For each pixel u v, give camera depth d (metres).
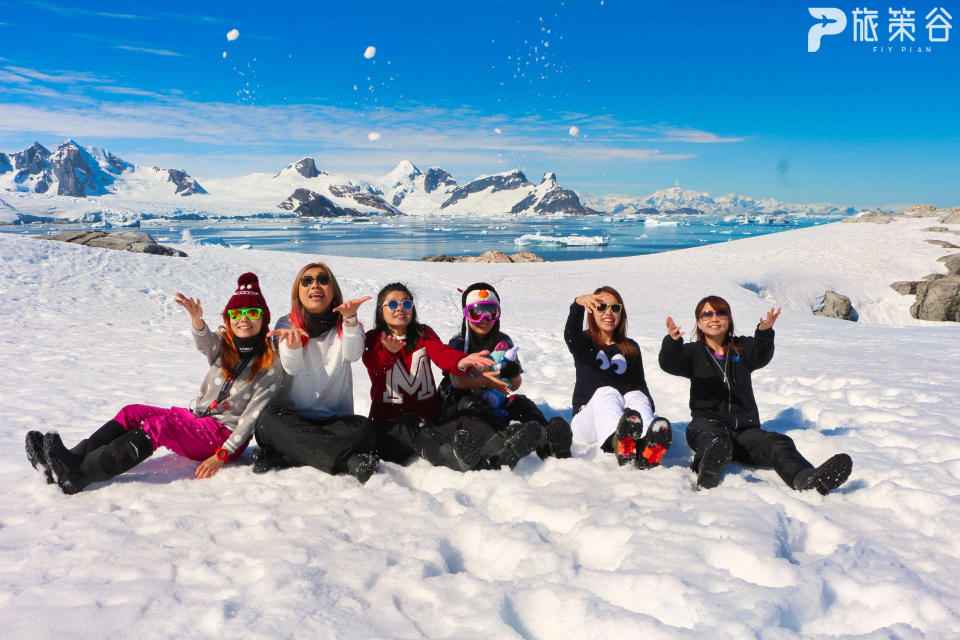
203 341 3.70
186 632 2.00
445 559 2.57
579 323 4.39
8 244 19.30
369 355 4.05
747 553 2.37
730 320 3.88
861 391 5.76
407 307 4.01
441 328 13.73
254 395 3.71
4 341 9.75
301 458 3.60
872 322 32.34
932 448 3.83
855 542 2.61
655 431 3.34
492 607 2.10
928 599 2.08
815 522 2.80
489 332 4.44
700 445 3.52
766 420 5.03
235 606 2.14
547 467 3.60
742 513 2.78
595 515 2.82
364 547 2.60
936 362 8.30
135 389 6.27
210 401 3.75
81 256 19.66
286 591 2.22
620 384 4.35
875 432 4.32
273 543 2.63
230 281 20.34
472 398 4.16
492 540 2.66
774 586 2.23
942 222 49.00
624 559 2.39
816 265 38.59
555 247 105.31
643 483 3.24
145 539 2.71
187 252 31.62
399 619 2.07
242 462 3.88
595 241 109.69
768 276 34.19
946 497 2.98
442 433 3.84
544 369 7.51
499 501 3.15
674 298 24.89
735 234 164.00
